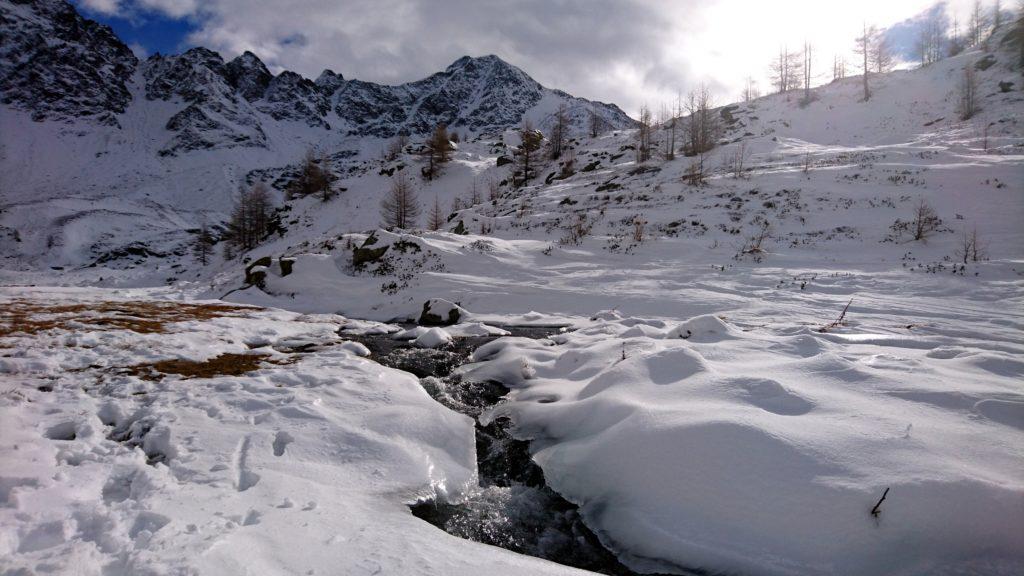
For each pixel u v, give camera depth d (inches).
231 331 418.6
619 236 858.8
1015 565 109.8
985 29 2723.9
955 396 174.9
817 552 125.0
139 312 487.8
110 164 5339.6
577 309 538.0
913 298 467.5
